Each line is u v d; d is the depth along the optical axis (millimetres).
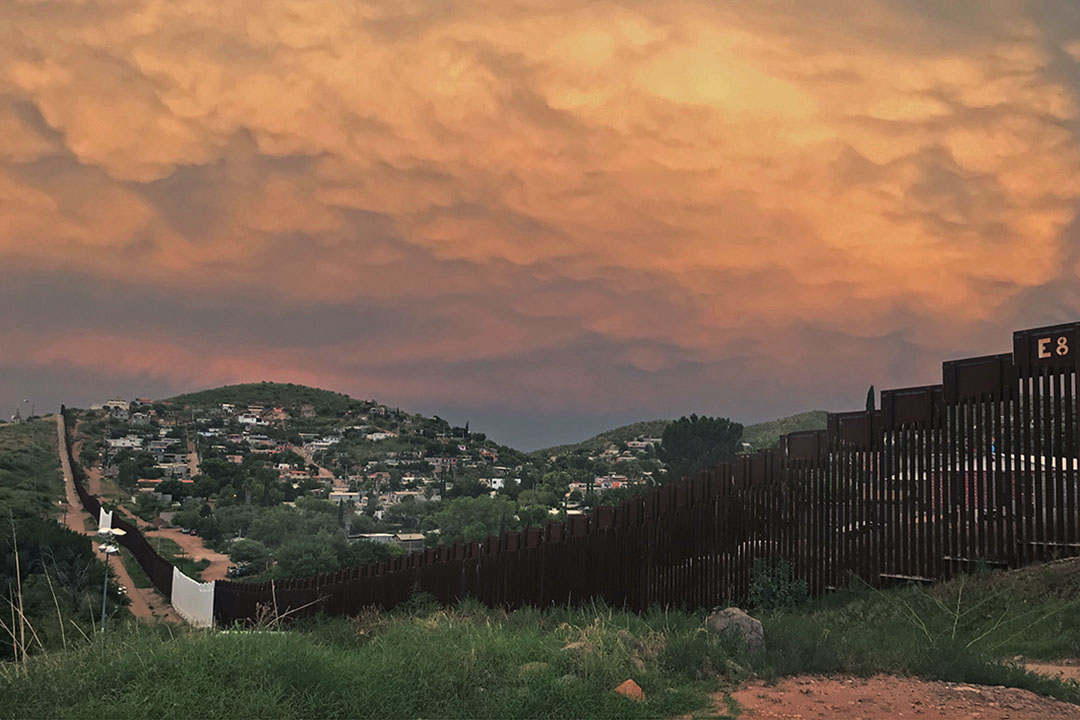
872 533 15391
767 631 10414
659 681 8594
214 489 189750
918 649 10023
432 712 7668
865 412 15828
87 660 8398
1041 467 14148
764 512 16703
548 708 7746
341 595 28984
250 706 7152
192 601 50469
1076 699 8523
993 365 14367
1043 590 12656
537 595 19188
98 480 182000
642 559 17812
